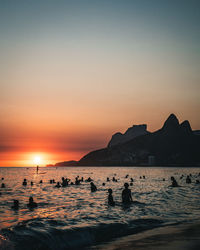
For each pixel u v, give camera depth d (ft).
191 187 125.18
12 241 32.35
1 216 54.24
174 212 57.16
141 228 43.29
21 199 85.30
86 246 34.47
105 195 94.94
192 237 36.65
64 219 48.52
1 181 201.57
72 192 107.34
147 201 75.46
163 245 32.89
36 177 278.87
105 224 44.70
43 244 33.14
